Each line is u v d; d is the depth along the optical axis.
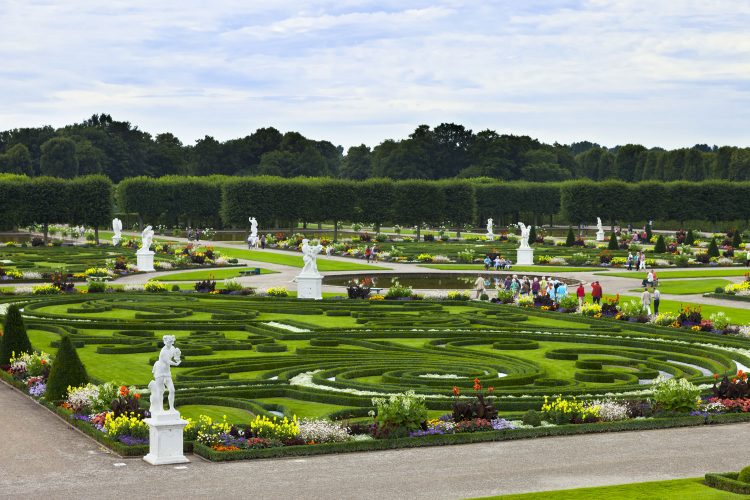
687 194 159.88
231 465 24.95
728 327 52.44
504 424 29.09
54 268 86.94
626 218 159.00
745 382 33.94
